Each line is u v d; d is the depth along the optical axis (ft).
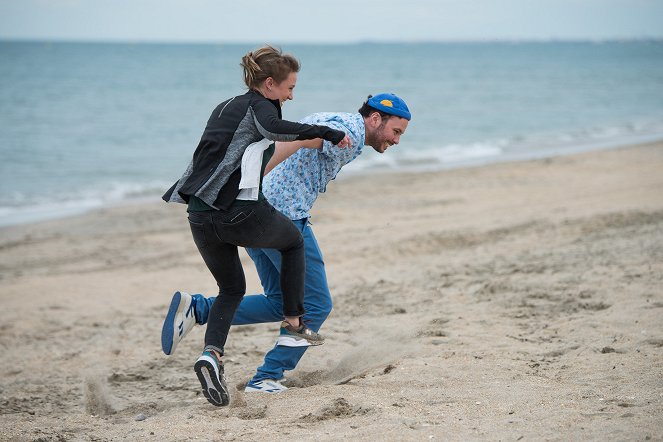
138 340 37.01
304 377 26.07
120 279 53.83
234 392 22.56
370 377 25.07
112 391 27.96
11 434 21.47
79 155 128.77
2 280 54.39
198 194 19.26
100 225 75.72
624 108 217.56
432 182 93.81
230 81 353.72
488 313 34.19
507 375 24.11
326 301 23.61
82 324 41.98
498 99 253.44
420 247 56.03
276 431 19.25
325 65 599.98
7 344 38.22
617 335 28.07
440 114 200.23
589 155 115.03
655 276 37.42
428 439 17.40
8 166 116.47
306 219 22.97
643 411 18.54
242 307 23.49
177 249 63.87
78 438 20.47
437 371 24.94
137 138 151.64
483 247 53.57
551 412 19.12
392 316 35.63
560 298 35.47
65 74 407.64
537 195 80.18
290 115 214.48
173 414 22.84
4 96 252.62
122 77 386.73
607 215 60.75
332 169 22.74
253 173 19.30
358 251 56.13
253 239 19.94
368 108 22.81
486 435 17.47
